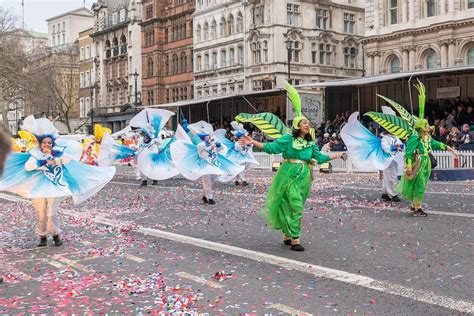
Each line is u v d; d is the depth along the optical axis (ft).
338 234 32.17
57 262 26.37
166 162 54.80
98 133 69.26
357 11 172.14
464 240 29.48
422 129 37.68
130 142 62.69
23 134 29.94
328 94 124.16
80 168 30.07
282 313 18.26
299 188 27.76
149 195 57.11
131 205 48.65
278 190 28.04
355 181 69.41
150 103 216.33
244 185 66.13
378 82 101.81
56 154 28.99
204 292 20.81
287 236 28.99
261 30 158.20
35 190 28.40
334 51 166.71
